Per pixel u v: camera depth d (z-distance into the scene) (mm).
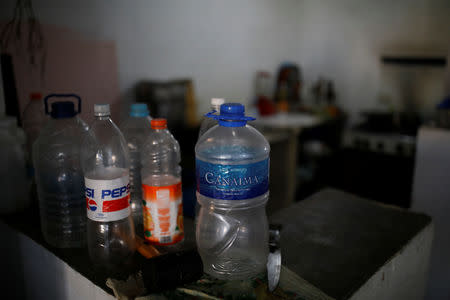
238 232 856
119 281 730
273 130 3082
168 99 2648
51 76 1885
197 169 713
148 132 1189
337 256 826
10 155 1109
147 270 692
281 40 4102
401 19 3738
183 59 3012
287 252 842
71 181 965
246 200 679
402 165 3045
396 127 3387
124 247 837
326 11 4203
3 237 1071
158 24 2752
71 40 2039
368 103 4086
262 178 683
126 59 2541
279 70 4145
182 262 704
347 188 3309
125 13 2479
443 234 2004
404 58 3736
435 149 2006
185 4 2945
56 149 987
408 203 2914
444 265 1978
